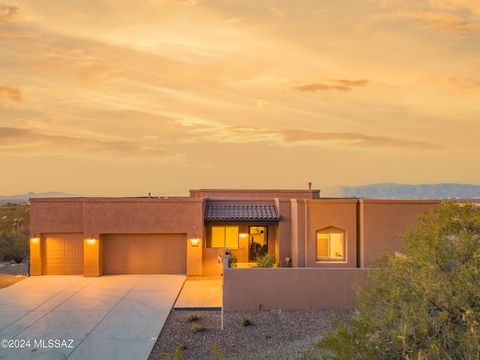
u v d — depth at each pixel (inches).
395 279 340.2
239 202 1087.0
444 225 390.0
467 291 275.3
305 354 382.3
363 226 878.4
